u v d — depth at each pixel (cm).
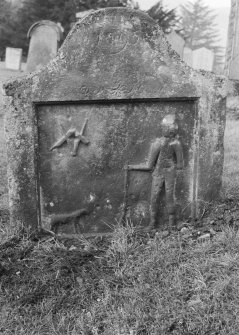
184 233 375
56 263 338
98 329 276
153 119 373
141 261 336
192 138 382
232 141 720
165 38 357
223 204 405
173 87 364
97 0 2495
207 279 306
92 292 308
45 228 383
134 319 280
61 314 291
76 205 383
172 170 381
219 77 372
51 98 353
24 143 360
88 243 369
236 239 345
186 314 279
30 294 305
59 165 373
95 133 370
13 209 374
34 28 1491
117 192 384
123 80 357
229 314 276
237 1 1017
